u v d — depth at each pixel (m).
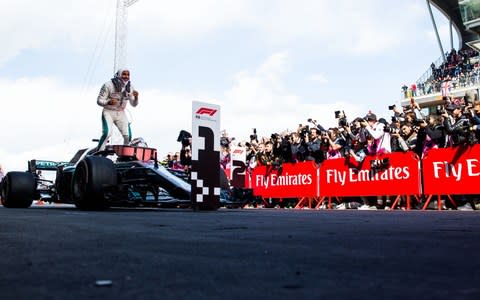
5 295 1.29
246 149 13.20
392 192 8.63
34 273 1.62
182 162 10.55
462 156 7.66
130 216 4.89
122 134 7.62
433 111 32.28
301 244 2.36
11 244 2.43
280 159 11.11
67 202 7.43
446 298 1.21
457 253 2.01
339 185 9.58
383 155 8.80
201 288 1.37
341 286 1.38
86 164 5.97
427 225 3.53
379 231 3.03
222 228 3.33
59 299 1.24
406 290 1.31
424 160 8.18
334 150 10.21
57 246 2.35
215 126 6.30
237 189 7.20
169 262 1.84
